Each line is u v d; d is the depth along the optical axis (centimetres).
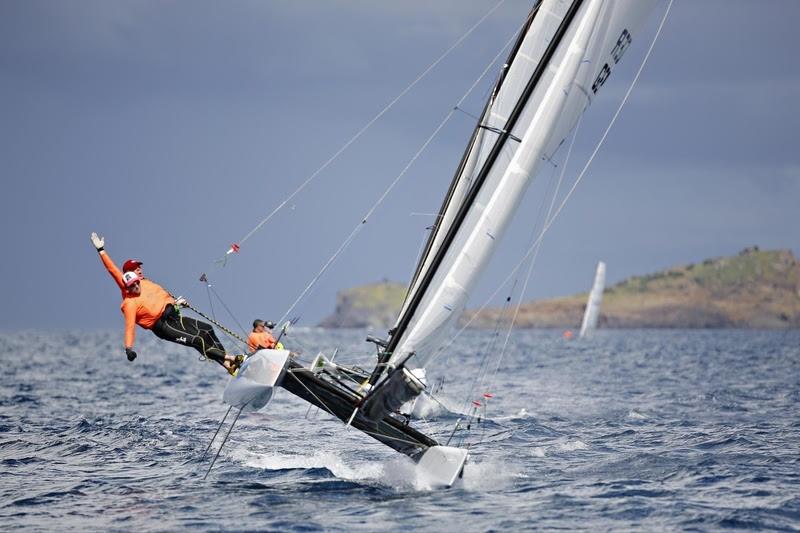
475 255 4653
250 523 4106
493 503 4478
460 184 5547
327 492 4762
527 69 5506
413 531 3953
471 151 5538
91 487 4962
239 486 4944
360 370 5091
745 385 12350
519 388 12119
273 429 7356
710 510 4278
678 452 5941
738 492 4669
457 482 4981
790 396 10388
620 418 8069
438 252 4788
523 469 5394
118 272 4859
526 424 7625
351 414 4850
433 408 8269
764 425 7450
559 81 4853
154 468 5544
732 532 3922
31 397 11125
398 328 4784
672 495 4609
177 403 10175
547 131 4806
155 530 4019
